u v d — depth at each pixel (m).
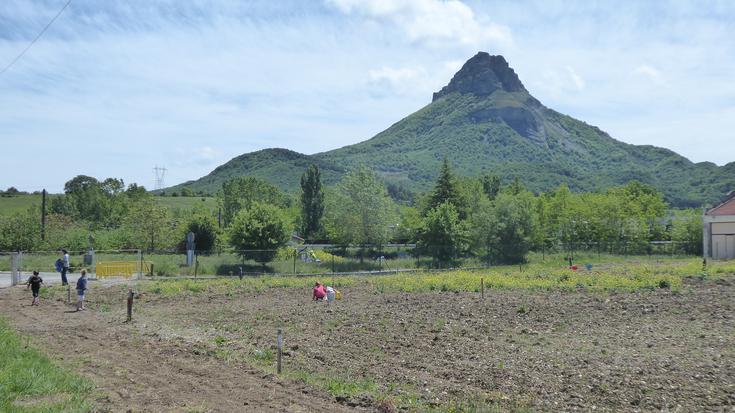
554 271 44.84
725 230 64.88
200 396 12.78
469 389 13.34
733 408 11.91
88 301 30.59
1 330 19.94
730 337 19.02
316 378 14.25
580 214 81.88
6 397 11.97
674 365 15.33
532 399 12.53
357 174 65.75
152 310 27.08
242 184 105.88
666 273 41.03
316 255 59.47
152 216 63.34
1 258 53.84
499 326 21.92
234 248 53.25
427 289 35.41
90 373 14.77
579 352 17.14
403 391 13.12
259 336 19.94
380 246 65.62
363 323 22.77
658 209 90.06
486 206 68.12
